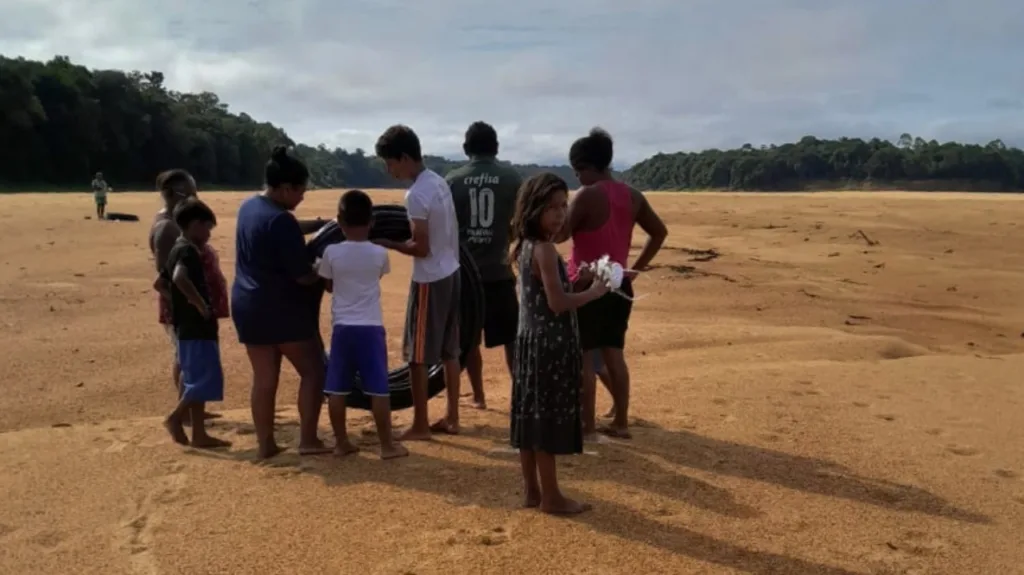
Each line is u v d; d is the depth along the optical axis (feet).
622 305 19.65
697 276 53.72
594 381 19.70
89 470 18.57
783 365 29.68
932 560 13.99
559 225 14.87
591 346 19.49
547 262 14.67
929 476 17.93
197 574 13.55
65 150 261.03
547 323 14.96
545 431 15.05
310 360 19.15
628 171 544.21
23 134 243.40
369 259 18.51
